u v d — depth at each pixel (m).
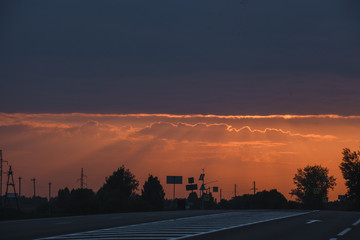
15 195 147.25
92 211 85.38
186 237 22.58
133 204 96.56
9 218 54.25
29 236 24.56
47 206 127.81
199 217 43.97
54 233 26.50
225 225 31.16
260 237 22.41
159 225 32.34
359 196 156.38
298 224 31.97
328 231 26.05
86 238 22.94
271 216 44.09
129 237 23.02
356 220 36.94
